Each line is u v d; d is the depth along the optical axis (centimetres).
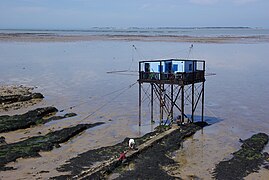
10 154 3102
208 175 2736
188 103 5153
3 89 5916
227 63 9538
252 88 6275
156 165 2866
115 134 3759
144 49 13062
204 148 3338
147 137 3525
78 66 8981
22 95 5391
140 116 4278
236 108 4884
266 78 7262
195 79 3944
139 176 2645
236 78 7288
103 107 4928
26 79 7050
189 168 2861
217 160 3045
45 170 2808
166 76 3819
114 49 13362
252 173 2780
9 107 4806
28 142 3419
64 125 4066
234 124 4147
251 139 3534
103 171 2694
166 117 4397
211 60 10075
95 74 7794
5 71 8000
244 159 3036
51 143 3394
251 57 10825
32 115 4312
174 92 5791
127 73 7944
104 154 3080
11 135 3691
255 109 4828
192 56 10781
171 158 3067
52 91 5959
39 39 19075
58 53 12000
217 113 4631
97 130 3906
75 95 5684
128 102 5231
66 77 7356
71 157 3092
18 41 17238
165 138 3509
